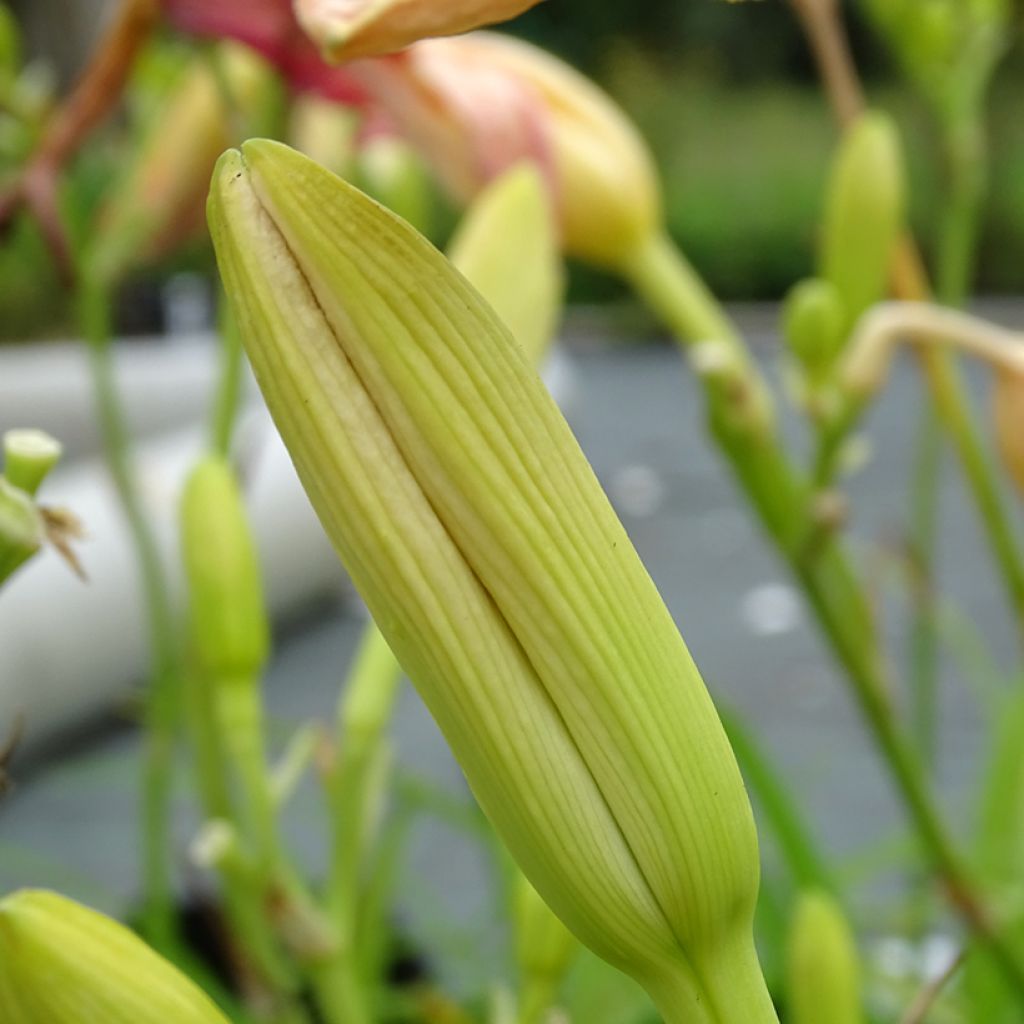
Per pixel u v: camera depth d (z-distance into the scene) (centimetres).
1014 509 137
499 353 41
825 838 113
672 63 813
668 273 68
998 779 75
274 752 110
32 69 77
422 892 90
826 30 71
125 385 190
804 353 63
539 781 44
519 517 42
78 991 45
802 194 648
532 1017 53
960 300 75
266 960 66
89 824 117
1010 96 613
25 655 89
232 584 56
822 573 63
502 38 68
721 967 45
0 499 46
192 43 67
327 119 77
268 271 39
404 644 43
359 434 41
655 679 44
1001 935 65
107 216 75
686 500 262
